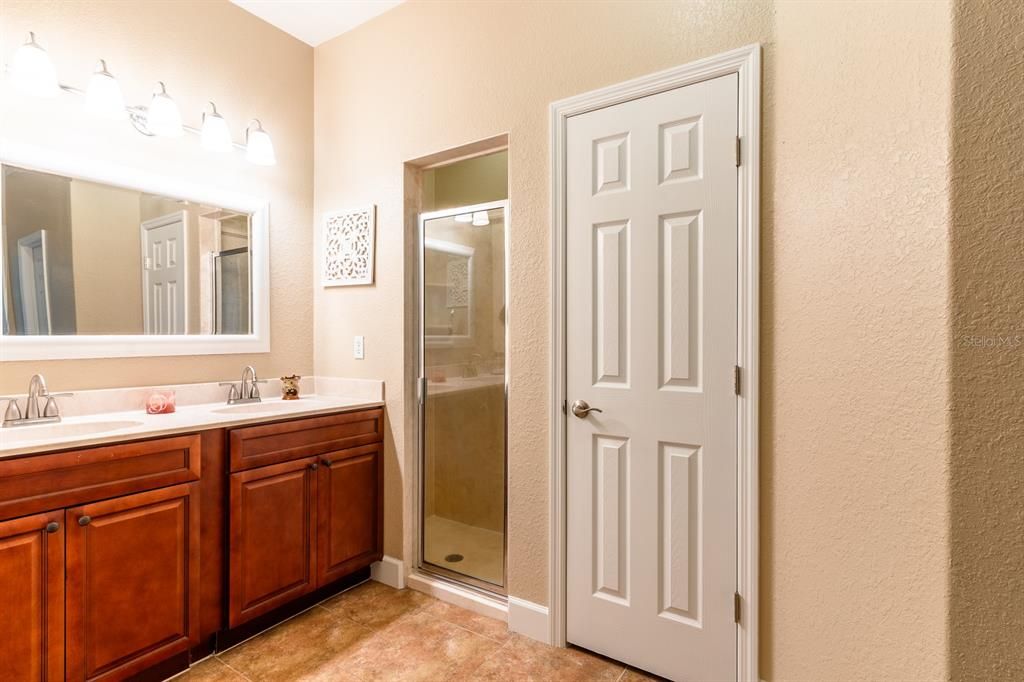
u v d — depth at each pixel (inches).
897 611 39.3
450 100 86.2
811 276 51.5
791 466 55.0
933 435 34.9
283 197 102.3
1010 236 28.7
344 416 87.9
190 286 87.9
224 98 92.7
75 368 73.9
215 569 69.6
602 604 70.9
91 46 75.6
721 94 62.1
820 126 50.0
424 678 66.2
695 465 64.1
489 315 88.4
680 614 65.1
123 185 78.9
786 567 56.0
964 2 30.8
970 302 30.7
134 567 60.9
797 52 53.8
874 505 42.5
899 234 39.2
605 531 70.6
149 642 62.0
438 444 94.3
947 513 32.3
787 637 56.0
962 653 31.2
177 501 65.2
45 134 70.8
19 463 51.7
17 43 68.2
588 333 71.9
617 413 69.6
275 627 78.0
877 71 42.1
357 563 89.7
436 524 94.6
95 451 57.2
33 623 52.7
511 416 79.1
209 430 68.9
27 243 69.7
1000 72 29.1
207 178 90.0
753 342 59.8
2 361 66.9
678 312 65.0
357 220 99.3
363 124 99.0
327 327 105.0
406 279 93.8
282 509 77.4
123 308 79.4
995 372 29.4
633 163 68.2
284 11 96.3
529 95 77.3
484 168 105.8
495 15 81.1
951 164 31.6
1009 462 28.8
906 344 38.4
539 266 76.6
